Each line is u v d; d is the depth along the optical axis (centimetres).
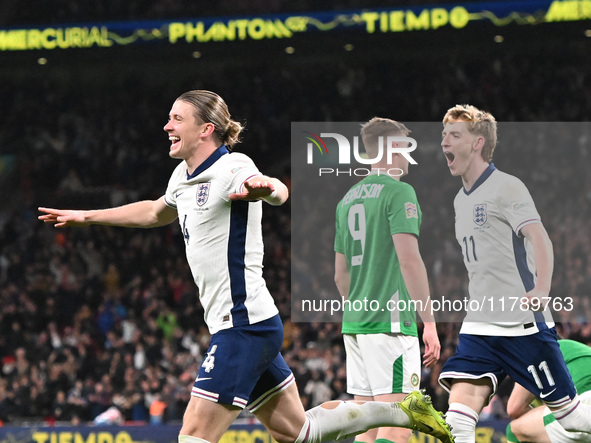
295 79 3189
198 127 640
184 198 651
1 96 3397
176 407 1930
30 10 2786
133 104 3353
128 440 1398
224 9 2673
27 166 3291
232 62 2961
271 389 658
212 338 642
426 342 780
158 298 2664
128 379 2036
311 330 2103
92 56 2642
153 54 2634
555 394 772
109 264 2852
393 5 2536
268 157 3134
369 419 679
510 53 2892
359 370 819
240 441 1334
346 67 3097
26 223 3109
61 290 2703
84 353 2278
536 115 2909
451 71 3053
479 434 1278
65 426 1409
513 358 776
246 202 638
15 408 2109
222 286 634
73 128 3356
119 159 3272
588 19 2264
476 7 2359
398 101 3077
